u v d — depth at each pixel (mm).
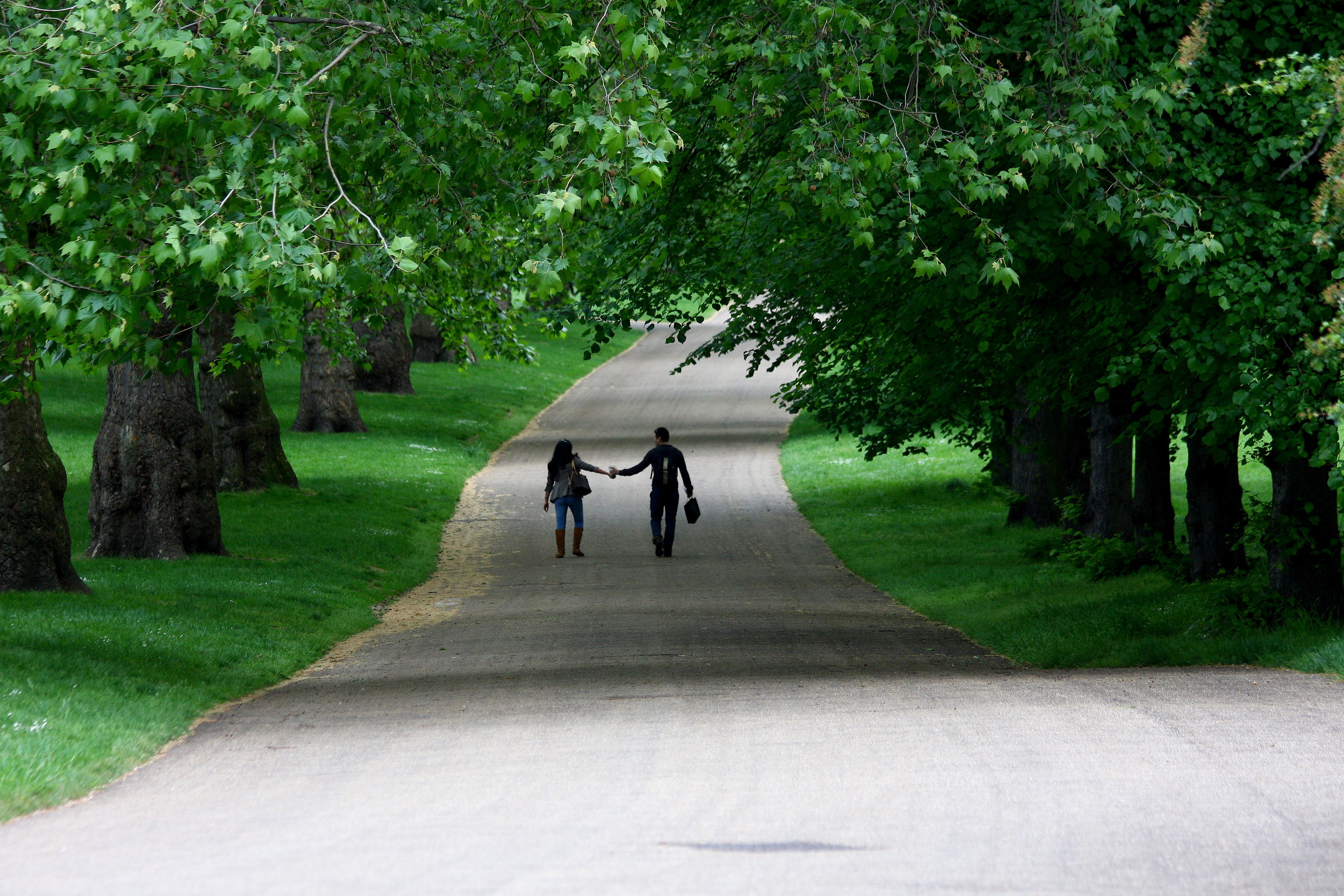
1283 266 41312
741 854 19672
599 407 197625
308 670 48938
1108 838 20359
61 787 25297
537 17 37844
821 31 39938
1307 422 40750
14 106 31562
